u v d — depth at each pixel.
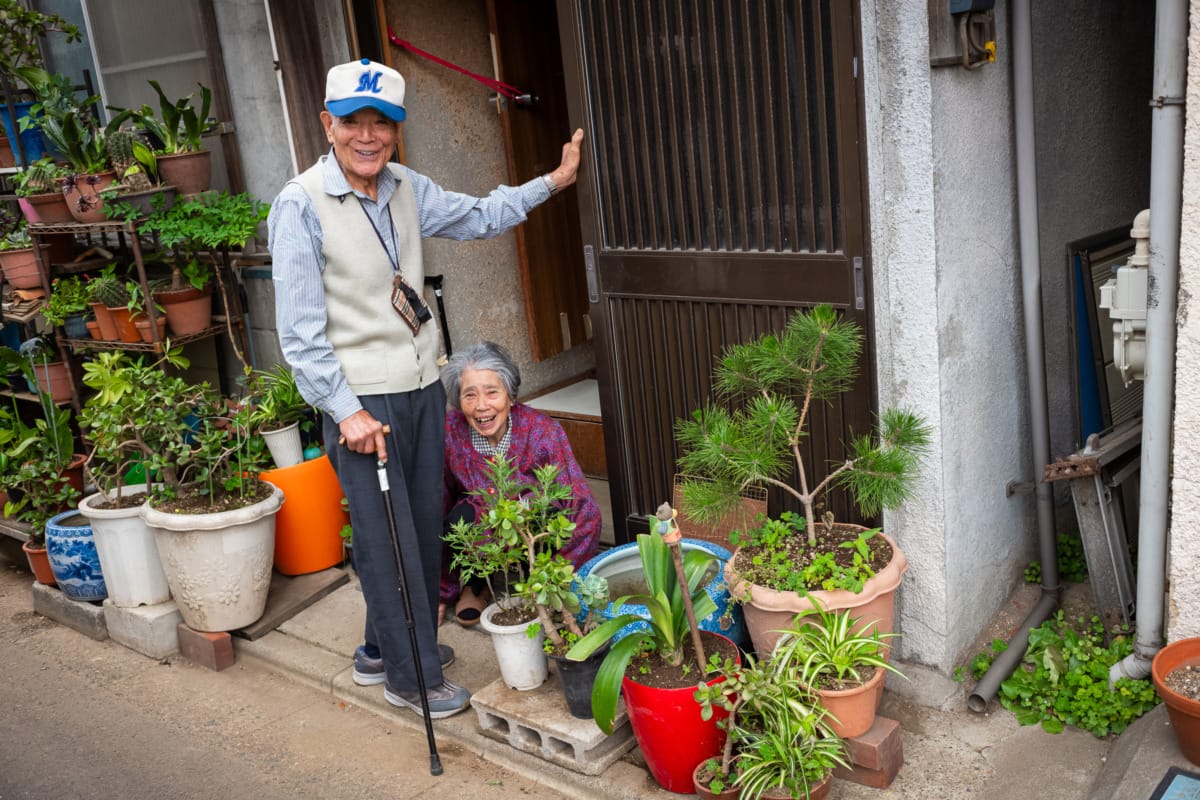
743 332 3.14
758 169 2.96
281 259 2.84
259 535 3.70
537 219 4.77
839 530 2.90
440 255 4.49
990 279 2.96
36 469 4.30
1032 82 2.93
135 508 3.80
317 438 4.35
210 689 3.62
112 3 4.93
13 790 3.15
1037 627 3.12
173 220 4.17
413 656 3.00
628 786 2.77
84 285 5.03
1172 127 2.42
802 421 2.80
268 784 3.06
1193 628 2.60
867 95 2.67
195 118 4.25
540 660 3.03
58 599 4.21
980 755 2.75
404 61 4.23
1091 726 2.75
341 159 2.83
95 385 3.87
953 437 2.85
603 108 3.23
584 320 5.11
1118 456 2.99
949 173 2.69
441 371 3.39
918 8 2.52
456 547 3.13
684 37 2.99
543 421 3.41
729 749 2.54
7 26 4.91
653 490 3.53
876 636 2.64
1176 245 2.49
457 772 3.01
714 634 2.80
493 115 4.61
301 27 4.11
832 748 2.45
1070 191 3.36
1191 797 2.28
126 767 3.21
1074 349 3.42
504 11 4.47
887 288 2.78
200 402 3.94
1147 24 3.72
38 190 4.62
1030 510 3.38
